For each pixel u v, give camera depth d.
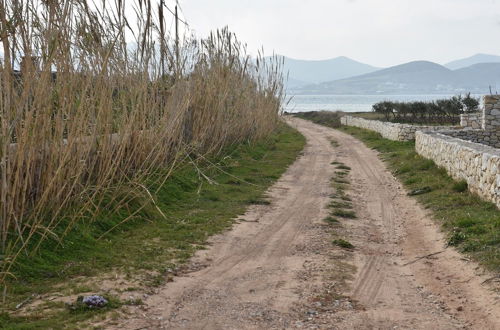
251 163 22.09
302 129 52.00
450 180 16.44
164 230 10.98
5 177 7.92
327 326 6.45
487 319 6.59
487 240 9.52
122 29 10.47
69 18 9.24
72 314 6.50
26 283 7.57
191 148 15.64
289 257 9.51
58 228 9.33
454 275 8.38
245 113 24.38
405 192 16.34
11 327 5.98
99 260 8.74
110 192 11.45
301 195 15.91
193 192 14.93
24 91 8.04
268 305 7.14
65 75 9.20
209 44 20.02
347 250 10.09
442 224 11.43
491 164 12.44
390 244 10.69
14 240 8.51
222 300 7.30
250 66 25.23
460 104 45.25
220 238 10.72
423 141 22.62
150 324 6.37
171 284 7.89
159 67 12.70
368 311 6.99
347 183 18.39
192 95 16.44
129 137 11.60
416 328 6.42
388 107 55.31
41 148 9.01
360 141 35.88
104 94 10.23
